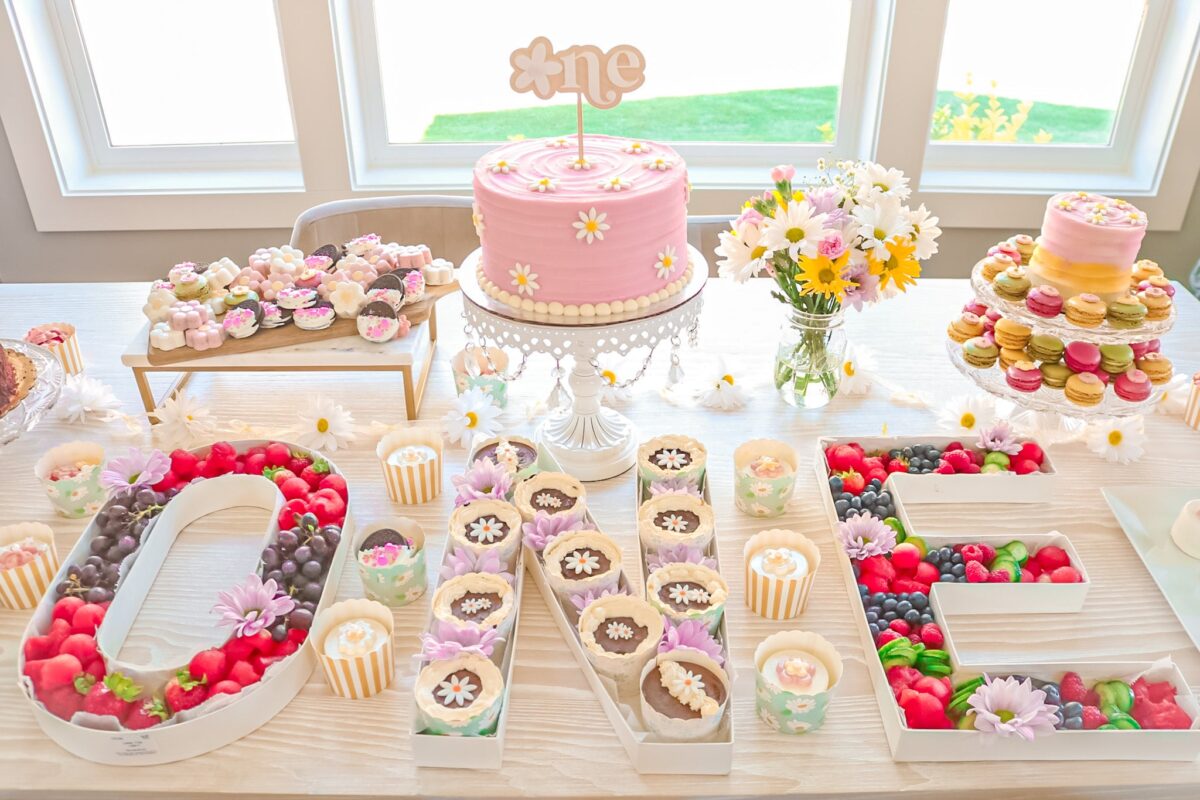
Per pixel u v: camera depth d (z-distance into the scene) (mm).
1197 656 1106
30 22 2264
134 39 2396
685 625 1045
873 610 1114
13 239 2486
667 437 1352
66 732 979
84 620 1067
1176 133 2340
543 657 1110
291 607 1069
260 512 1318
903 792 966
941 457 1359
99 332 1746
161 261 2545
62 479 1289
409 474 1301
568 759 994
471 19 2412
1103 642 1121
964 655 1096
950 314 1818
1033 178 2492
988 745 977
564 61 1236
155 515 1237
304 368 1468
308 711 1045
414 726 986
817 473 1379
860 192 1334
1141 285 1435
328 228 1973
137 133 2520
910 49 2221
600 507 1334
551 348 1241
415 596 1178
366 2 2334
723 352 1692
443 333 1757
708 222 1979
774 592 1129
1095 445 1444
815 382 1518
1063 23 2381
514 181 1243
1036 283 1439
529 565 1221
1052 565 1196
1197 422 1495
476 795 961
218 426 1493
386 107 2496
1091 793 981
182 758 993
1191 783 975
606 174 1270
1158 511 1310
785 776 976
